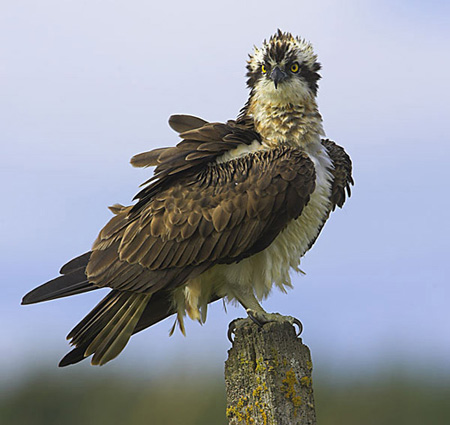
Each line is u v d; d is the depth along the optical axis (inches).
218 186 471.5
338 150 525.7
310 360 393.7
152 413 781.3
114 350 480.1
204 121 528.7
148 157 499.2
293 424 383.9
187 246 470.3
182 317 490.0
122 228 488.7
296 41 519.8
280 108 490.0
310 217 484.4
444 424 768.9
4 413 804.6
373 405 780.6
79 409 812.0
